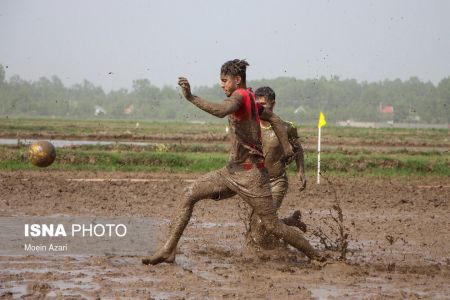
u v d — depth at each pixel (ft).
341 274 53.78
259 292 47.34
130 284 48.49
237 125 53.42
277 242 61.98
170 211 85.51
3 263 54.34
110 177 126.00
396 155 204.95
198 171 143.95
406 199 105.70
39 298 44.21
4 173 124.57
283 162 61.72
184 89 48.78
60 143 245.86
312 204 97.19
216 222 78.38
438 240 71.05
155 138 292.20
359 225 79.71
